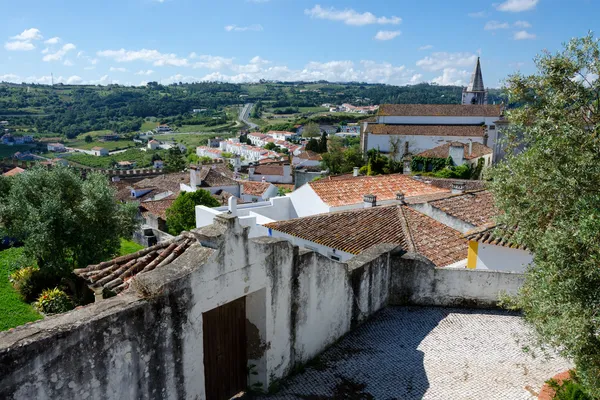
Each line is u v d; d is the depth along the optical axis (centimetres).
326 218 1641
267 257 721
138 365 543
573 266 566
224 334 717
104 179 1869
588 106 673
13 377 425
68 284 1686
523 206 730
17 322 1450
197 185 4088
